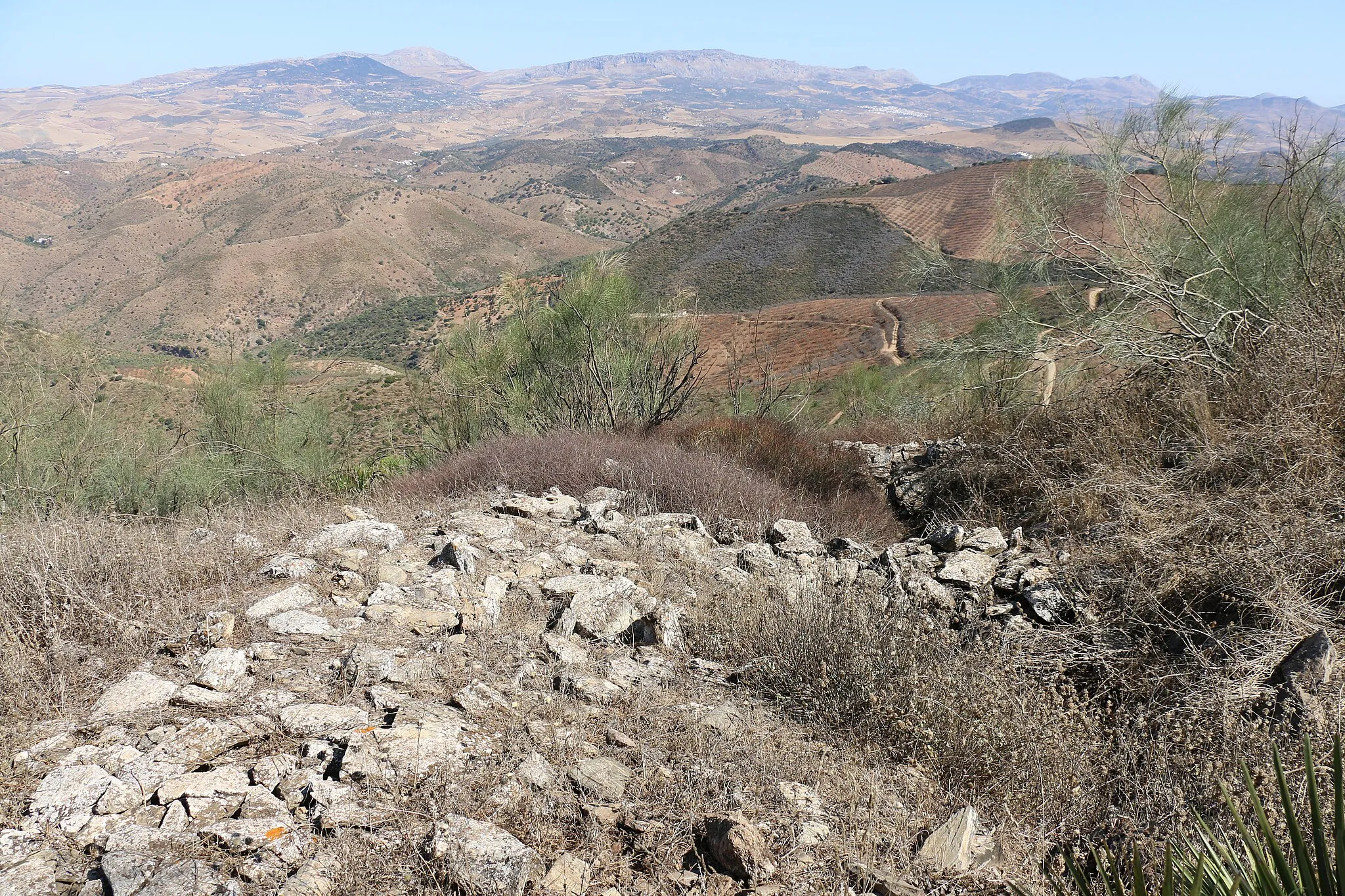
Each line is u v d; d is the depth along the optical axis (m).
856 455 9.38
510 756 2.65
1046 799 2.91
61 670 2.96
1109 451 5.94
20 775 2.34
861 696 3.39
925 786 2.94
